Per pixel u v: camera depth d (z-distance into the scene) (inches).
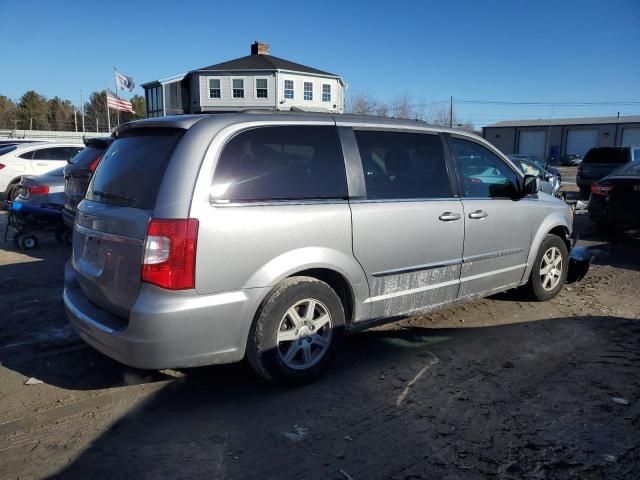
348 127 159.8
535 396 144.9
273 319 139.5
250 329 138.7
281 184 142.1
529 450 120.0
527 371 160.7
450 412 136.8
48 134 1955.0
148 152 141.3
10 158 550.6
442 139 183.8
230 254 130.8
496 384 152.3
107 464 115.8
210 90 1486.2
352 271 153.4
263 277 136.1
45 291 245.1
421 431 128.0
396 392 147.6
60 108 3592.5
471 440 124.1
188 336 127.4
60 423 132.2
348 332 160.4
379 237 157.8
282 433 127.5
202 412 137.3
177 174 129.0
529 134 2842.0
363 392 147.6
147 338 124.6
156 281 124.8
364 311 159.6
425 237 169.8
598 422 131.6
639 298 238.1
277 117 147.3
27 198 343.9
